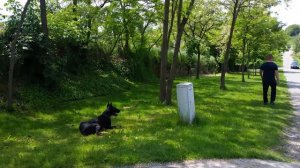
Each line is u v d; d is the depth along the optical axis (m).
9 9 15.58
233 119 11.84
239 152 7.84
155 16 21.48
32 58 15.75
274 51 50.81
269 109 14.54
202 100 17.41
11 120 12.05
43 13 16.39
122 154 7.50
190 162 7.24
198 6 32.59
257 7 27.30
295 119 12.67
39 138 9.92
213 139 8.95
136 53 28.45
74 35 20.53
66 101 16.31
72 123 12.10
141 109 14.39
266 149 8.48
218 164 7.12
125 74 26.09
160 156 7.45
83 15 23.06
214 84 28.31
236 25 30.81
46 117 13.00
